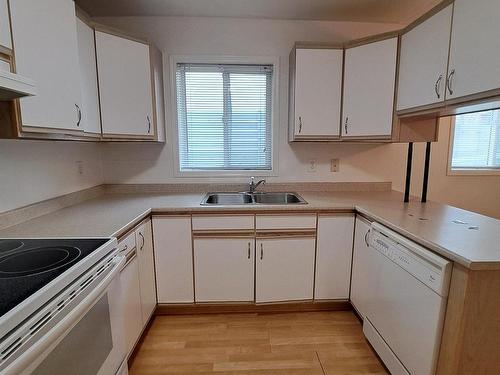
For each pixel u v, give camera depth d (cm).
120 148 251
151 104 217
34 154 170
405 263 137
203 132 261
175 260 208
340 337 192
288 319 212
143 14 233
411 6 219
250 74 255
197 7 221
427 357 122
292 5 218
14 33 112
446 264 112
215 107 257
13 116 115
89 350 98
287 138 256
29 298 73
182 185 257
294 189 263
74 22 149
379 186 265
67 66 143
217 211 203
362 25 246
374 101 212
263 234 207
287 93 252
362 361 170
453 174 268
